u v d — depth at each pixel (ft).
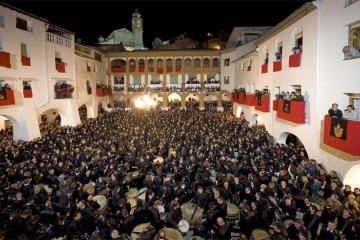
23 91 68.64
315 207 27.04
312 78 46.55
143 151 49.49
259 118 82.99
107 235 25.70
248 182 35.70
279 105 56.54
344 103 38.58
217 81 143.64
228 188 34.04
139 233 27.53
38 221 27.78
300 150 50.29
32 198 29.84
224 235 25.66
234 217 30.63
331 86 41.09
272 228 24.91
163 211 32.35
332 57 40.83
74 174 39.52
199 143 55.88
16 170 40.19
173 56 145.18
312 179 35.37
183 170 40.06
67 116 91.09
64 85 86.63
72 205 29.96
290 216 29.17
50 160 44.14
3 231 25.18
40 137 69.15
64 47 89.40
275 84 64.90
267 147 51.42
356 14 34.86
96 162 44.11
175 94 154.40
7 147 54.13
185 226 28.94
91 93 113.80
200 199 32.37
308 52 48.11
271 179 35.45
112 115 108.17
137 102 120.16
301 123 48.85
